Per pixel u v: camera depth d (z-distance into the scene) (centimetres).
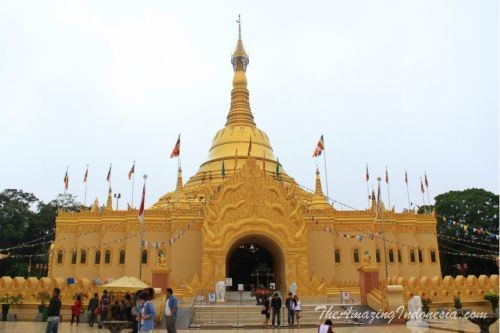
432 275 5706
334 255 5397
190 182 6594
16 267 7175
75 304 3384
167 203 6188
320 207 5722
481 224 6994
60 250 5497
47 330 2142
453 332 2820
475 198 7350
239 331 3008
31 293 3856
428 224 5916
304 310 3784
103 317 3231
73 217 5622
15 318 3709
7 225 7369
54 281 3912
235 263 6197
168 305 2236
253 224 4891
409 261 5675
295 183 6575
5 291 3841
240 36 7806
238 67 7606
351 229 5588
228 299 4603
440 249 7481
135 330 2536
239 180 5041
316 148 5397
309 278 5128
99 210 5931
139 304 2203
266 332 2947
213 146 6925
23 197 8394
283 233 4891
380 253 5584
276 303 3300
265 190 5028
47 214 8156
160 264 3978
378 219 5681
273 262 5725
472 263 7162
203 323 3453
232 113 7244
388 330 2958
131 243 5328
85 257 5409
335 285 5166
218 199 4962
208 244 4800
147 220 5388
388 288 3603
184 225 5281
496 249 6819
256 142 6738
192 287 4641
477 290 4222
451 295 4112
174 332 2208
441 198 7912
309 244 5384
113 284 3378
